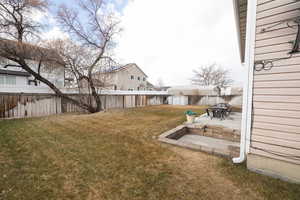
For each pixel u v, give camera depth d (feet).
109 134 15.15
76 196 6.21
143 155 10.23
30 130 15.99
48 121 20.92
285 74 6.98
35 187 6.68
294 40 6.66
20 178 7.30
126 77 75.41
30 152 10.44
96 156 9.99
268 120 7.60
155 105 53.31
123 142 12.78
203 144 14.02
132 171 8.16
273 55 7.27
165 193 6.46
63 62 27.76
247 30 8.04
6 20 21.56
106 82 35.70
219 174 7.92
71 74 30.48
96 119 23.13
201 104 54.90
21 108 23.98
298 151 6.84
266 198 6.15
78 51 29.30
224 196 6.29
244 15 12.10
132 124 19.74
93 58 31.07
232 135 15.28
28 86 24.71
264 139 7.78
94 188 6.72
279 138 7.32
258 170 8.00
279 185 6.95
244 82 8.32
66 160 9.35
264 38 7.50
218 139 15.72
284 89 7.04
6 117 22.49
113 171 8.13
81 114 28.63
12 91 22.98
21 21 22.77
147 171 8.18
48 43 26.03
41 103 26.32
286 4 6.79
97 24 30.30
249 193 6.46
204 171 8.22
